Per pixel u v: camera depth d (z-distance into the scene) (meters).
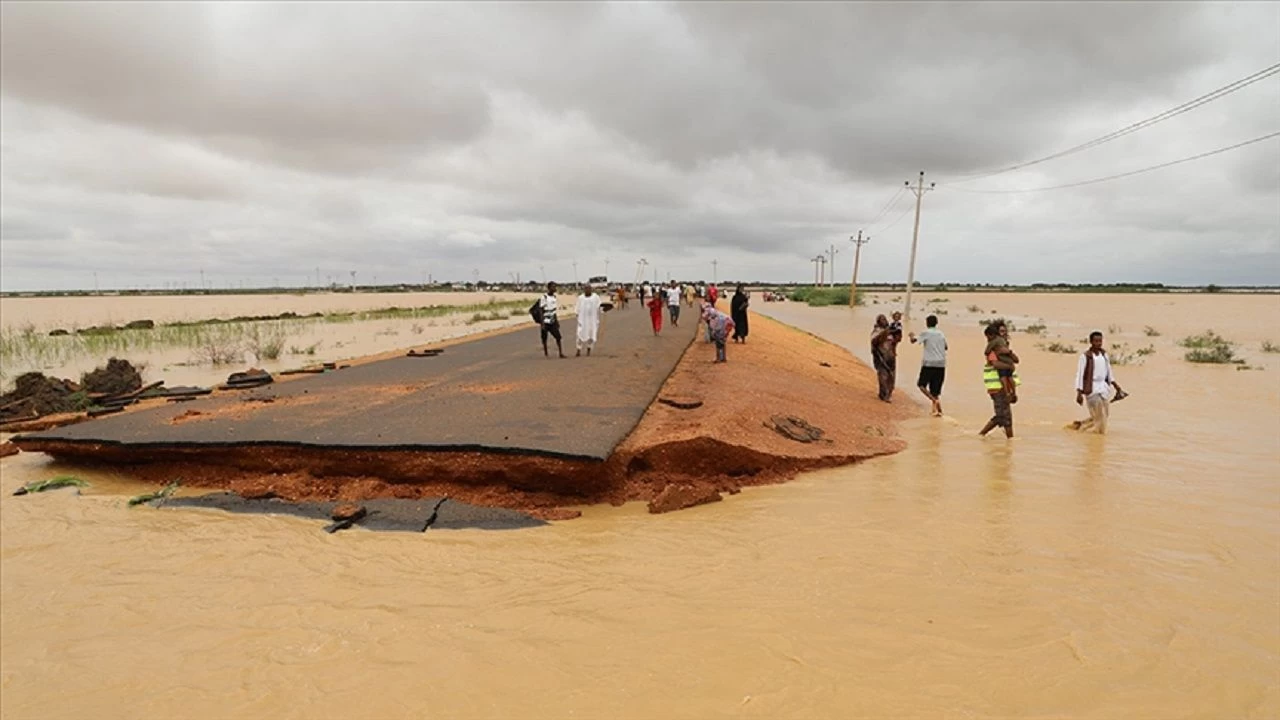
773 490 7.94
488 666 4.23
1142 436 10.64
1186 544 5.99
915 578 5.33
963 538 6.20
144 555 6.34
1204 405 13.40
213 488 8.25
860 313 59.31
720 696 3.80
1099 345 10.81
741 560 5.80
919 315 56.34
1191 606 4.81
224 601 5.36
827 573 5.46
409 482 7.91
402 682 4.11
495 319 44.81
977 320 48.06
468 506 7.33
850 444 9.97
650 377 13.45
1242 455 9.32
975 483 8.07
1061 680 3.90
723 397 11.25
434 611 5.03
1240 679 3.91
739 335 20.95
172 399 13.41
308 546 6.42
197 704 4.03
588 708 3.75
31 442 9.09
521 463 7.57
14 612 5.27
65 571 6.00
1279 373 18.00
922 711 3.63
